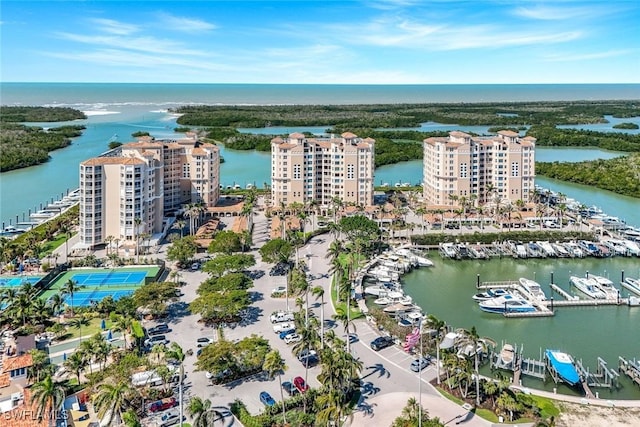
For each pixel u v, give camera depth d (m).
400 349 136.88
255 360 118.44
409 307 167.75
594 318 167.62
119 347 133.88
